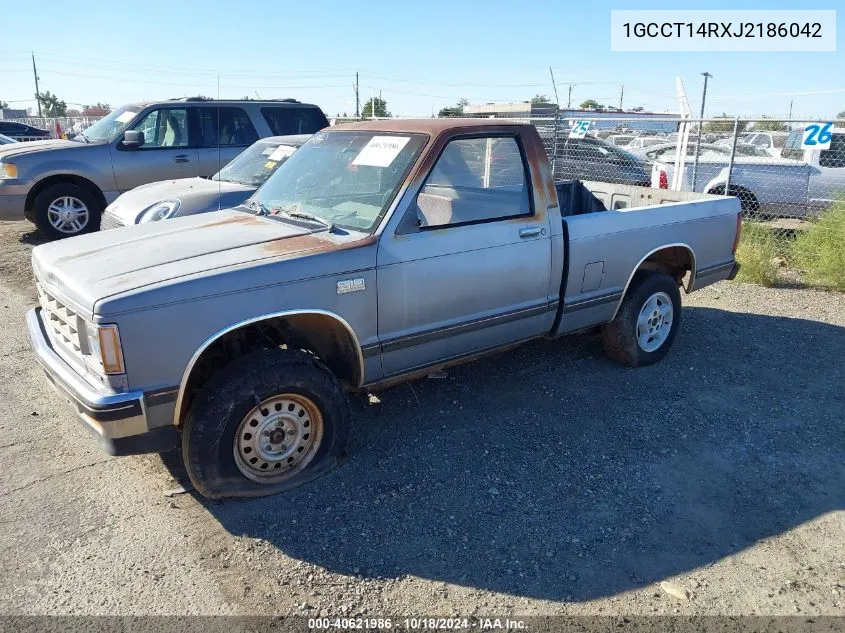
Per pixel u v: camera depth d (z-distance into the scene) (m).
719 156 12.93
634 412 4.73
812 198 11.61
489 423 4.54
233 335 3.62
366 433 4.38
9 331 6.32
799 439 4.41
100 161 9.94
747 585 3.08
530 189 4.51
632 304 5.26
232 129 10.74
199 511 3.56
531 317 4.63
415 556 3.24
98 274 3.37
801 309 7.31
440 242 4.03
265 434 3.58
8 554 3.22
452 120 4.41
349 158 4.42
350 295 3.70
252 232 3.96
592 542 3.36
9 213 9.69
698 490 3.82
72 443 4.27
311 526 3.44
